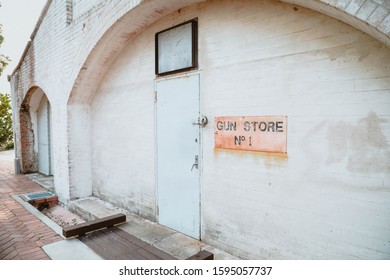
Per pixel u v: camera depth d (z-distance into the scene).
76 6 5.39
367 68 2.30
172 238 3.89
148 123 4.53
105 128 5.57
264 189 3.04
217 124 3.46
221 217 3.49
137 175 4.82
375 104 2.28
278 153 2.89
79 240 3.57
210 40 3.50
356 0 1.99
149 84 4.47
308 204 2.71
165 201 4.28
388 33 1.88
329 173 2.55
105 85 5.50
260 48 3.00
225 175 3.41
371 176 2.32
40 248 3.52
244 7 3.13
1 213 5.01
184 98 3.88
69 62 5.48
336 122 2.49
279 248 2.95
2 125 18.03
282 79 2.83
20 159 8.97
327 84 2.53
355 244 2.43
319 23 2.56
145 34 4.50
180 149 3.98
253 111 3.08
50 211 5.91
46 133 8.48
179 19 3.88
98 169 5.86
